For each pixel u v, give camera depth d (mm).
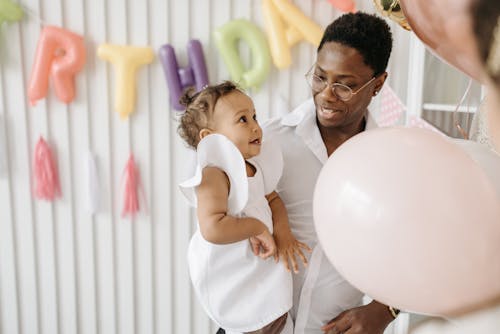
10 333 2068
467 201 482
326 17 2025
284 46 1933
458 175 494
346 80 1058
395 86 2053
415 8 429
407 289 510
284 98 2039
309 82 1161
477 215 478
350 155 563
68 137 1982
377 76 1121
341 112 1084
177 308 2143
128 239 2074
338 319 1104
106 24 1943
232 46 1938
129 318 2121
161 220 2076
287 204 1169
